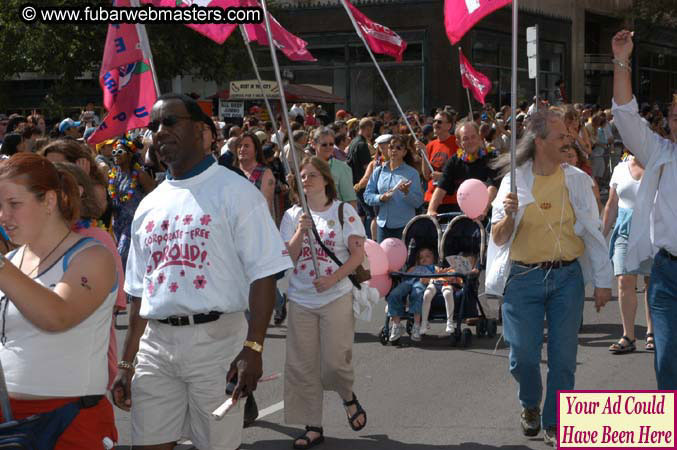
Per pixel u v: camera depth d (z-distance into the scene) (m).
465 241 9.11
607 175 25.66
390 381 7.77
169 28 25.30
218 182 4.25
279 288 10.29
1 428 3.60
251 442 6.31
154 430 4.33
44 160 3.79
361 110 32.44
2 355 3.72
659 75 46.81
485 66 32.28
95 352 3.81
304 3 32.81
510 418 6.68
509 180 5.96
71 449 3.74
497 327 9.80
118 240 10.47
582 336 9.20
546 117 5.84
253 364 4.09
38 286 3.56
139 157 11.02
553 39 37.03
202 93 33.81
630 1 43.50
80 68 25.30
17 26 24.28
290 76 28.28
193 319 4.19
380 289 8.71
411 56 31.69
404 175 11.13
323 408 7.08
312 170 6.36
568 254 5.83
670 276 5.33
